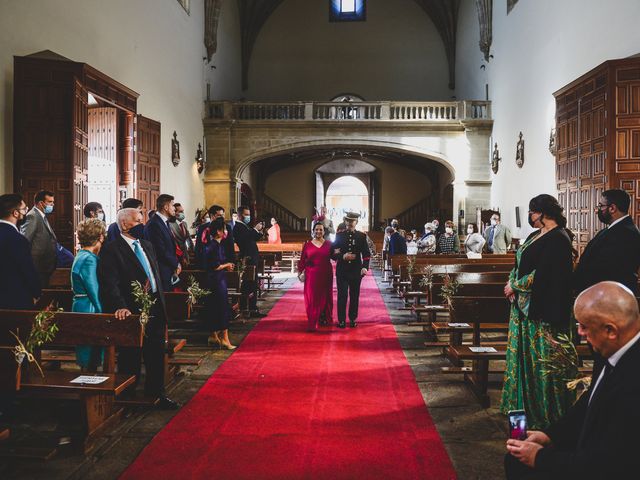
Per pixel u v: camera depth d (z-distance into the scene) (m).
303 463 3.96
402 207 32.28
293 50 28.89
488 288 7.05
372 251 23.69
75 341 4.52
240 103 22.14
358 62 28.81
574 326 5.12
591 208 11.22
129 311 4.61
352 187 36.62
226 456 4.09
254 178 29.92
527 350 4.59
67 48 10.99
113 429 4.62
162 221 6.63
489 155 21.73
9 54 9.27
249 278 9.71
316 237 8.91
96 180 12.98
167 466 3.92
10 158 9.34
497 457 4.08
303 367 6.60
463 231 21.73
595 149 11.02
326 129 22.05
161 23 16.62
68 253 8.13
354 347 7.66
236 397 5.47
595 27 12.01
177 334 8.42
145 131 14.15
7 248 4.93
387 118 21.97
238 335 8.43
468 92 25.30
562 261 4.36
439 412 5.06
